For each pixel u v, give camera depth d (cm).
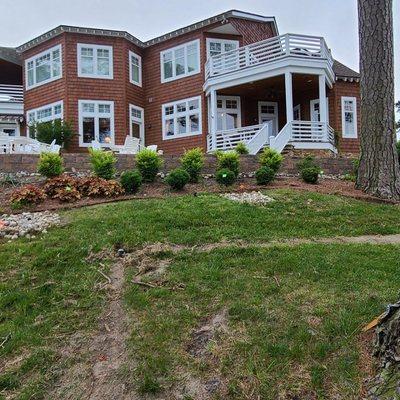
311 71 1823
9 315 420
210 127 2073
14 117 2277
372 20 995
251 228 684
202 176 1124
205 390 317
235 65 2002
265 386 311
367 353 322
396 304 320
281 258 515
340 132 2114
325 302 395
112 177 1013
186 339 368
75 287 464
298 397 301
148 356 352
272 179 1068
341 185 1080
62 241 592
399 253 551
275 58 1834
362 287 425
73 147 2031
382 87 988
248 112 2214
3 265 525
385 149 979
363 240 659
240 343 351
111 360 357
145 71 2297
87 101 2086
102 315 416
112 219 685
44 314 419
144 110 2281
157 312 409
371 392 290
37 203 831
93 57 2109
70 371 349
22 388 334
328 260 508
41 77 2202
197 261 521
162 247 564
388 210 848
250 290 431
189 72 2150
